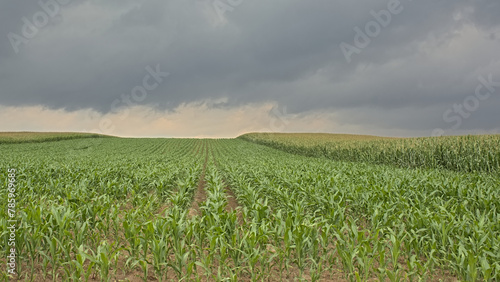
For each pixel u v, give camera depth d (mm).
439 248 5852
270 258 5406
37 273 5660
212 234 5883
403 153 22625
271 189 10094
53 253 5328
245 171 15219
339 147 32344
